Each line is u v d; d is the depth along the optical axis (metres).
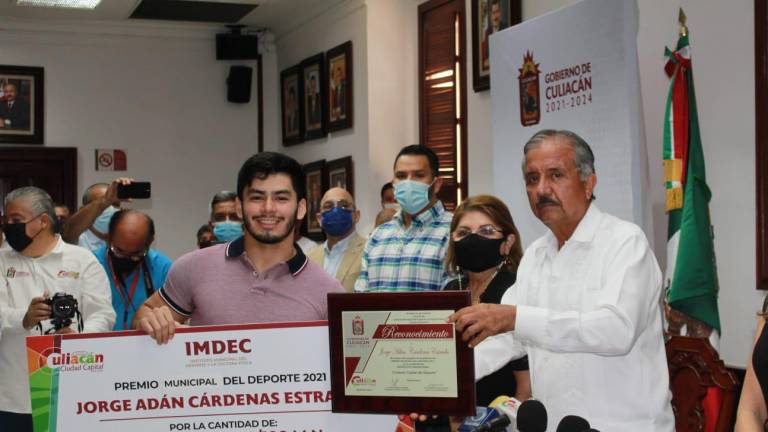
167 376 2.20
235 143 9.91
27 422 3.67
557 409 2.52
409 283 4.42
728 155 4.22
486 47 6.23
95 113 9.49
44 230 3.85
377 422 2.18
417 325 2.09
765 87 4.01
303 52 9.07
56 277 3.85
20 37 9.23
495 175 4.54
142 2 8.64
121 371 2.20
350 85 7.86
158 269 4.84
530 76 4.27
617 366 2.44
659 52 4.62
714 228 4.29
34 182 9.28
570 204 2.48
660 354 2.51
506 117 4.46
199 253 2.53
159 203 9.68
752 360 2.20
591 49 3.91
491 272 3.21
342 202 5.07
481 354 2.72
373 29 7.57
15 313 3.60
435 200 4.58
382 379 2.10
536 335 2.23
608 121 3.83
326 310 2.44
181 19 9.34
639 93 3.78
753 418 2.15
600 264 2.44
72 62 9.41
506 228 3.13
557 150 2.48
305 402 2.18
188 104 9.80
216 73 9.88
